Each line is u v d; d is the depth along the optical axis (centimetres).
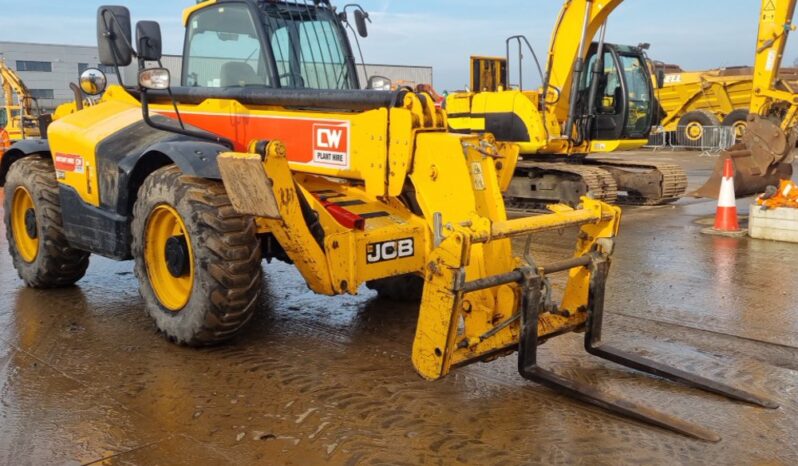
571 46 1120
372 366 430
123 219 506
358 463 316
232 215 432
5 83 2105
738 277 647
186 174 437
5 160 661
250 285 437
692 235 869
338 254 427
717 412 367
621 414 357
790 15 1010
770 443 334
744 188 1011
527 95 1160
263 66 520
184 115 545
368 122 441
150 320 519
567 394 368
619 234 884
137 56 484
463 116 1197
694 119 2380
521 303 375
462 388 395
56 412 368
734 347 466
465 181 402
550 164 1146
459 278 342
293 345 468
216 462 317
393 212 476
